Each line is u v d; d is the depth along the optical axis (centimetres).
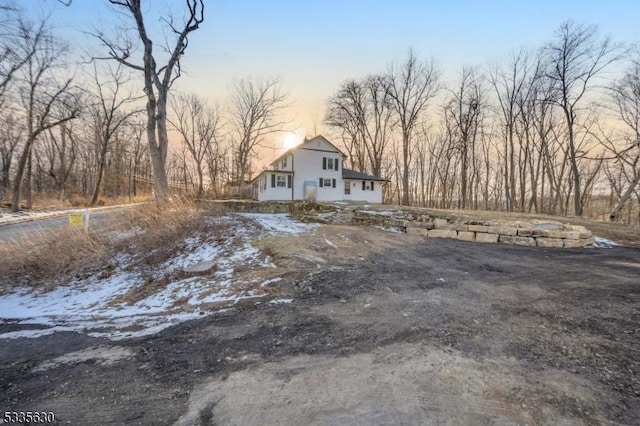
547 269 623
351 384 235
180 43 1418
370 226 1206
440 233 1055
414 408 204
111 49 1415
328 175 2353
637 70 1852
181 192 1465
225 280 557
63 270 658
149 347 322
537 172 2583
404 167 2950
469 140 2977
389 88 2992
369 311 398
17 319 449
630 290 476
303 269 591
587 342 301
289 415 202
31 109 1948
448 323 352
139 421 202
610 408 203
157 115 1338
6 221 1303
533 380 236
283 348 304
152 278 602
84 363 289
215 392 232
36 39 1862
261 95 3253
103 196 3325
